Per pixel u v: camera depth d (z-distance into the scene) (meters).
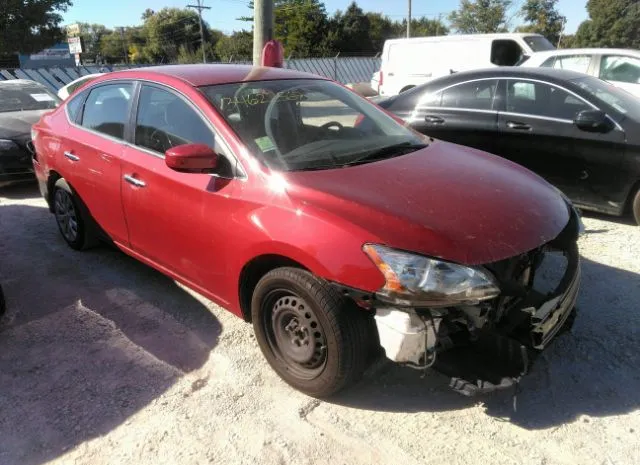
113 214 4.02
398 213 2.60
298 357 2.86
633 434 2.61
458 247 2.47
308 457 2.51
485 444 2.57
